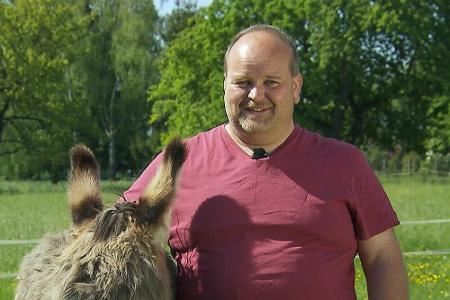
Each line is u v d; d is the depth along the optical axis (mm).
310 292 2988
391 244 3242
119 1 46250
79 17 43781
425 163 40094
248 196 3061
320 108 36344
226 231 3049
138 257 2705
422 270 9953
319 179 3092
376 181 3230
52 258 2863
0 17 38188
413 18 34938
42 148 39031
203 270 3064
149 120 44250
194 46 37281
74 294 2564
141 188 3236
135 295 2605
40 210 18109
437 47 36281
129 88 45562
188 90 37875
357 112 39250
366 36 36656
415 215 16078
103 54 46094
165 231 2889
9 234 12305
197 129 35750
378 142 40156
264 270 2982
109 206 2959
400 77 37438
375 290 3219
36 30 38969
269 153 3129
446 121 36531
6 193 30125
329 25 34781
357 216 3156
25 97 38469
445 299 8297
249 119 3055
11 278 8391
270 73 3021
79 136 42969
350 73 37000
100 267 2633
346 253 3111
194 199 3133
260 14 36375
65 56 41031
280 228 3016
